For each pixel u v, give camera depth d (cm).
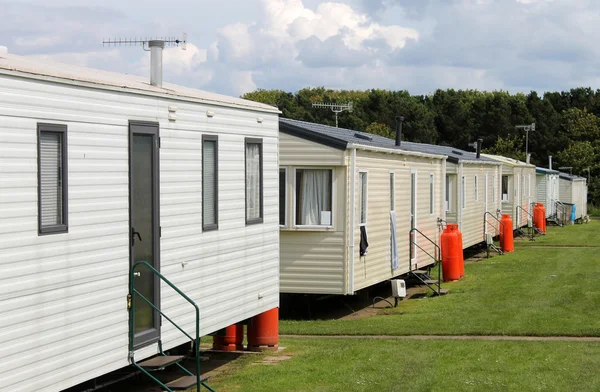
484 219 3138
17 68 738
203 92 1191
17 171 736
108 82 870
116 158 884
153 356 1006
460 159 2684
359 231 1708
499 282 2177
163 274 985
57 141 795
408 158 2092
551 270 2423
